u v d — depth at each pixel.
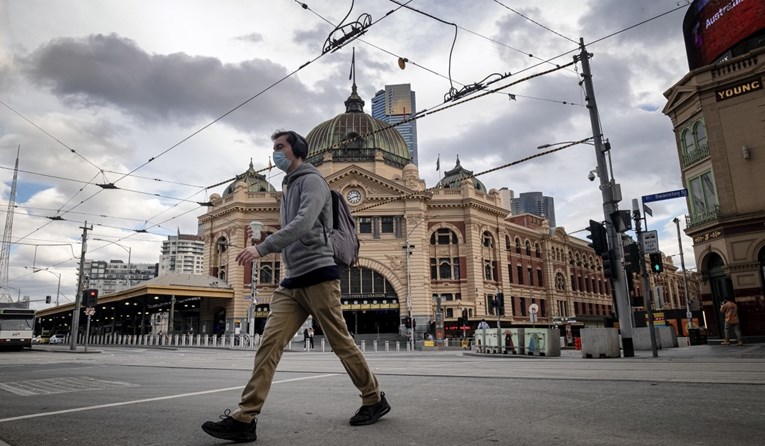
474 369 9.75
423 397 5.46
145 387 7.63
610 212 16.48
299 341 45.41
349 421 4.14
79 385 8.12
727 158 23.97
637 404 4.69
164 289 47.22
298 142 4.20
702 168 25.45
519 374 8.11
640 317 31.73
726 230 23.72
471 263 53.12
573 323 60.25
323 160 56.91
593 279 77.69
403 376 8.09
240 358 19.50
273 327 3.88
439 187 56.72
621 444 3.24
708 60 26.66
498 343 20.44
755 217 22.73
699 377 6.96
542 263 66.38
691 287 102.31
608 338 15.04
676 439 3.35
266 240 3.69
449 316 50.81
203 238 58.88
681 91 26.14
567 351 22.08
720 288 24.80
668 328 20.91
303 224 3.78
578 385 6.22
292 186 4.13
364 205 52.28
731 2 25.06
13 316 33.03
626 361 11.84
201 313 56.78
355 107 62.69
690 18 27.83
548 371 8.77
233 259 53.00
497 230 57.62
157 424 4.39
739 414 4.14
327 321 3.98
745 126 23.64
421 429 3.81
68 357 22.08
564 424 3.89
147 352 30.55
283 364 13.77
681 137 27.06
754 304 22.70
